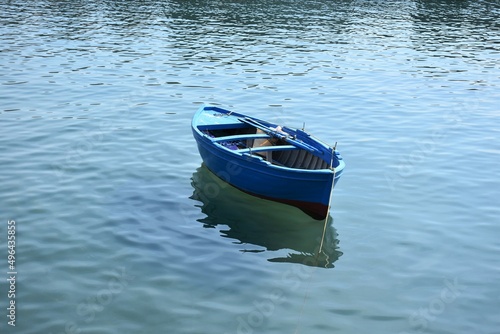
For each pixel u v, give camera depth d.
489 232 18.30
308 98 32.03
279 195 19.06
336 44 46.09
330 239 17.67
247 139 20.77
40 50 39.91
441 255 16.94
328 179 17.81
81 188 20.09
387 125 28.25
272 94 32.47
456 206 20.02
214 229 17.86
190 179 21.30
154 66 37.28
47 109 28.27
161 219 18.27
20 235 16.94
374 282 15.51
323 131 27.05
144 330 13.23
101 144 24.14
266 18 55.66
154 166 22.28
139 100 30.34
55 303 14.02
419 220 18.98
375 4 66.88
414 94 33.66
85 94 30.95
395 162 23.77
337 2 66.94
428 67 40.06
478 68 40.19
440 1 70.75
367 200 20.33
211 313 13.92
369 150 24.98
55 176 20.92
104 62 37.62
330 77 36.59
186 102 30.36
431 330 13.65
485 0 72.19
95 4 59.34
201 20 53.41
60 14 53.34
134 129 26.09
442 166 23.45
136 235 17.22
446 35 51.28
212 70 36.94
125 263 15.80
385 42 47.56
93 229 17.44
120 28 48.44
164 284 14.97
